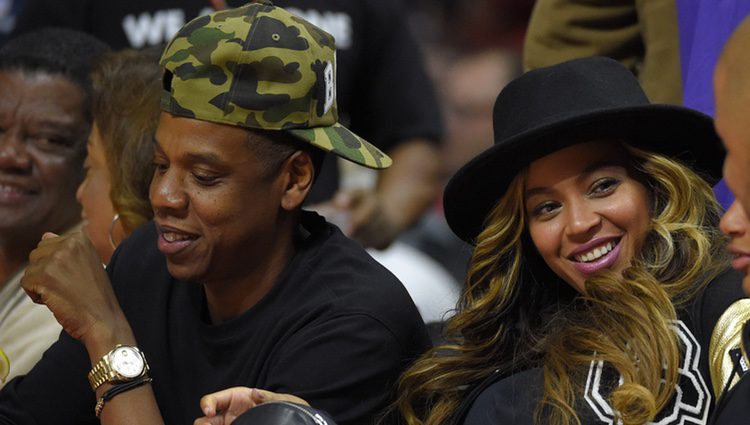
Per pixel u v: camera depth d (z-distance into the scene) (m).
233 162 7.38
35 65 9.79
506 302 7.94
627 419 6.95
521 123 7.64
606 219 7.46
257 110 7.36
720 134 5.68
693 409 7.00
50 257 7.92
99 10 12.75
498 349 8.00
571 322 7.52
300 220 8.08
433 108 14.21
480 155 7.55
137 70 8.89
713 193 7.79
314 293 7.73
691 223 7.46
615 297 7.33
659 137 7.56
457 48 20.77
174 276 7.64
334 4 13.14
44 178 9.73
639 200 7.50
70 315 7.81
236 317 7.83
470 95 18.97
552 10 10.49
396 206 13.77
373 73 13.75
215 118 7.32
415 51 14.08
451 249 16.33
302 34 7.55
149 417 7.65
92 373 7.74
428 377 7.82
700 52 8.84
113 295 8.01
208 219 7.42
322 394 7.48
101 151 9.03
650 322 7.18
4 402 8.34
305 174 7.64
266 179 7.50
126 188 8.76
